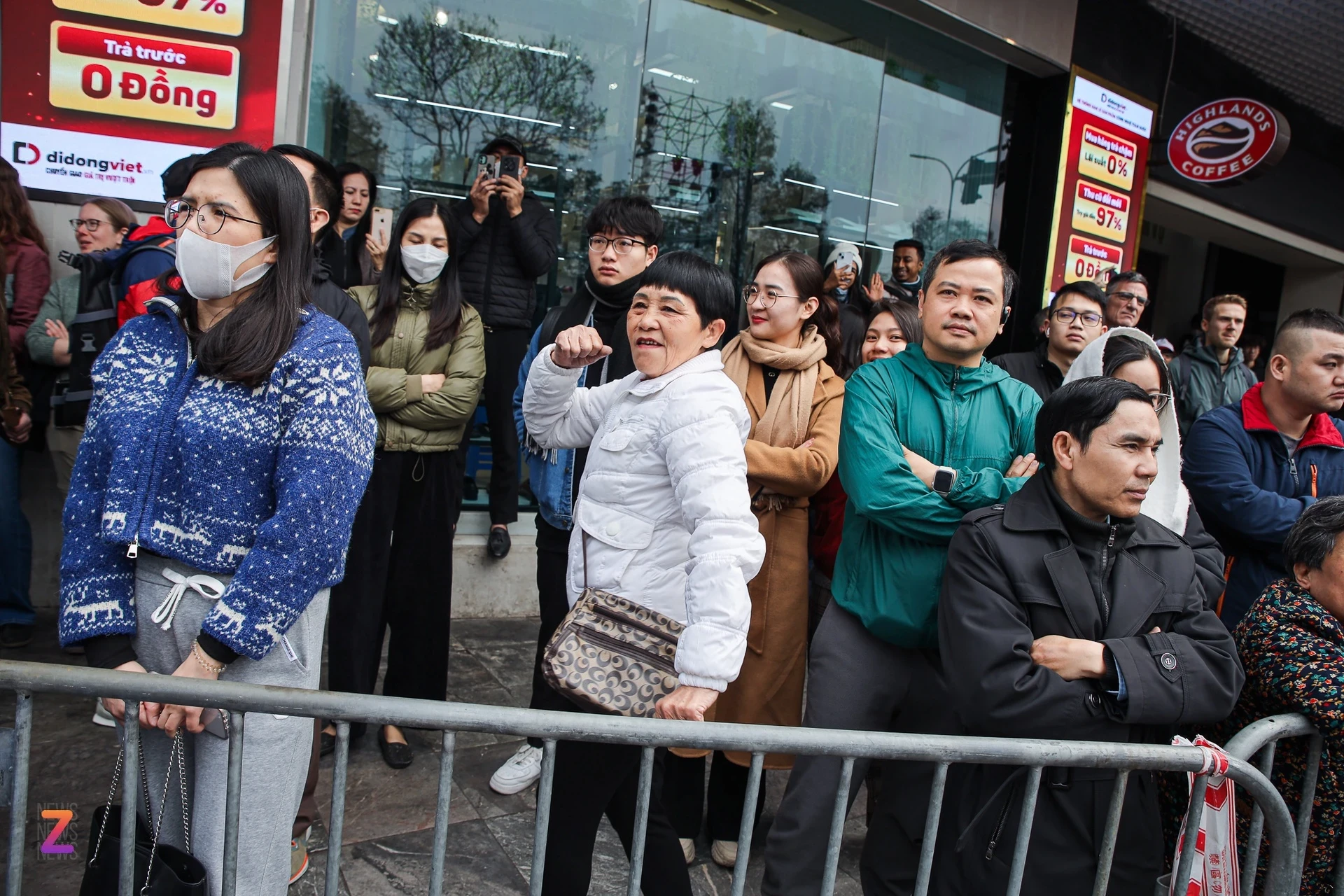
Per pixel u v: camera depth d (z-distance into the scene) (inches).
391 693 116.9
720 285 68.8
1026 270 251.1
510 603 171.8
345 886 88.4
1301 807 70.1
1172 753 59.0
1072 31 237.3
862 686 84.6
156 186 140.8
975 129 238.7
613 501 67.6
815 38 206.5
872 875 76.7
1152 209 308.8
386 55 161.8
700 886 97.0
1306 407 104.3
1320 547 72.8
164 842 60.4
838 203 218.8
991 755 55.4
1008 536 68.3
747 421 67.7
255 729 58.0
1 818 92.9
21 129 134.1
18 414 124.9
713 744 51.7
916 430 84.0
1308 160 339.0
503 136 175.6
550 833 68.5
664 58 189.6
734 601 59.8
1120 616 66.7
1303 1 247.0
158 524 56.1
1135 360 83.1
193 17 139.3
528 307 166.9
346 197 142.4
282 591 54.9
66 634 56.7
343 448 58.2
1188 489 108.0
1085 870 63.2
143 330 60.2
